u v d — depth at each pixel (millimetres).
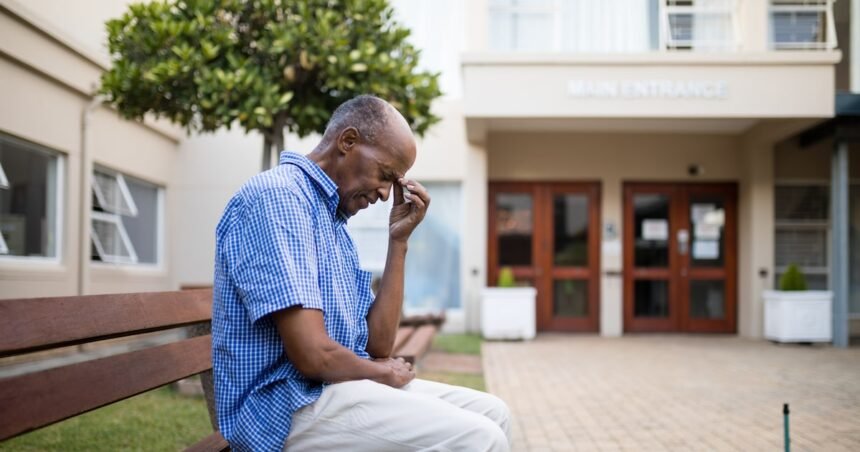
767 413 5141
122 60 5918
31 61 6984
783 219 11406
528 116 9531
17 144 7145
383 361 2350
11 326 1657
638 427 4707
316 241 2049
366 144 2172
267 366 1964
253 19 6176
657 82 9461
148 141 10156
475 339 10484
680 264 11617
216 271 2025
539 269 11672
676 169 11547
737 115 9422
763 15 9727
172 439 4066
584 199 11703
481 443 1900
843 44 10141
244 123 5812
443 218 11625
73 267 7914
